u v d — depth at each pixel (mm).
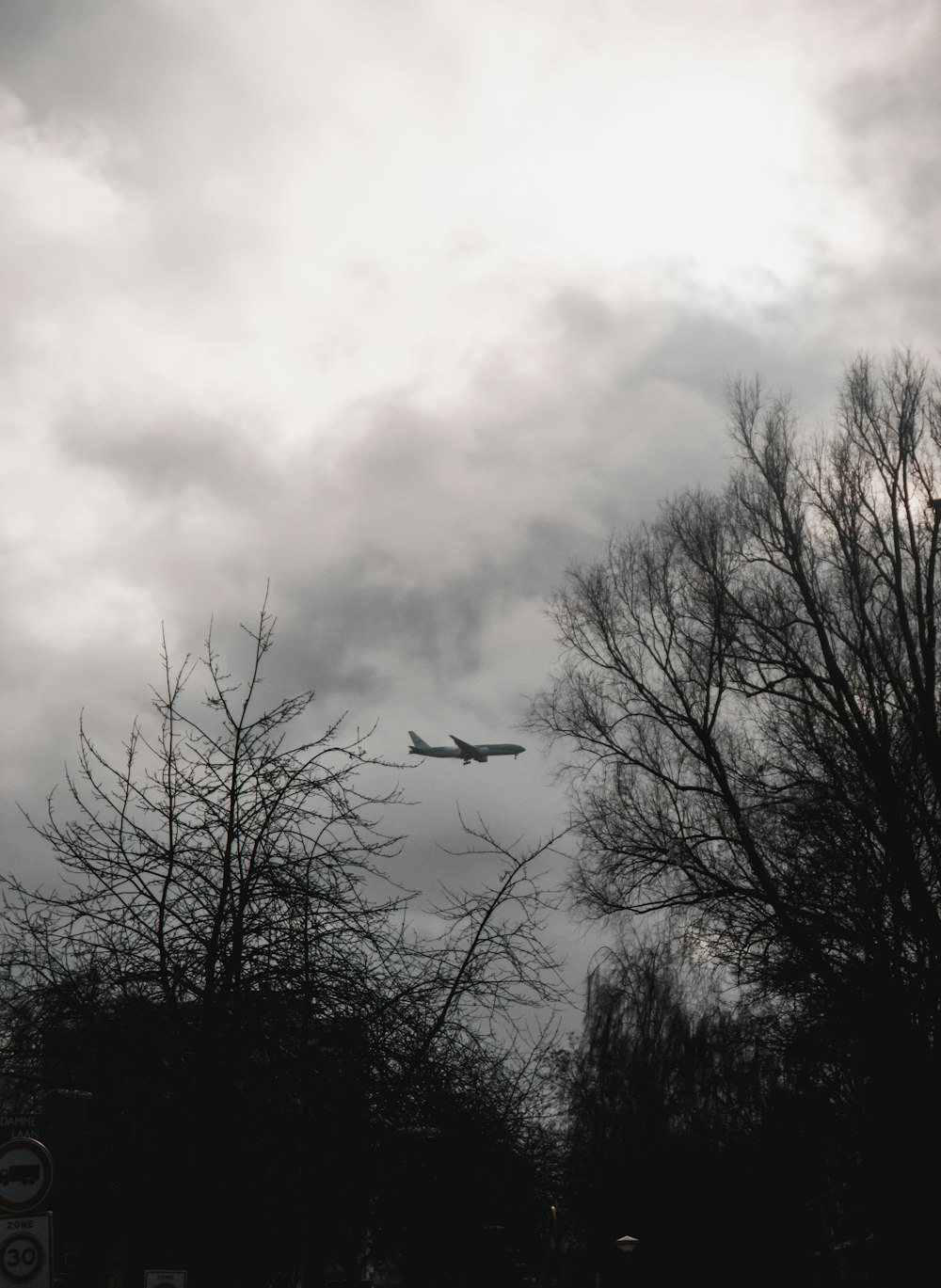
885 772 25156
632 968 43688
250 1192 15906
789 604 27156
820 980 26391
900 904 25203
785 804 25859
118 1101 14164
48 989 14031
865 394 27734
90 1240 14641
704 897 26531
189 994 14742
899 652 26766
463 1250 23734
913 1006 25297
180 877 14984
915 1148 26016
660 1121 43469
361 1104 15062
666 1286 45438
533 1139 18125
